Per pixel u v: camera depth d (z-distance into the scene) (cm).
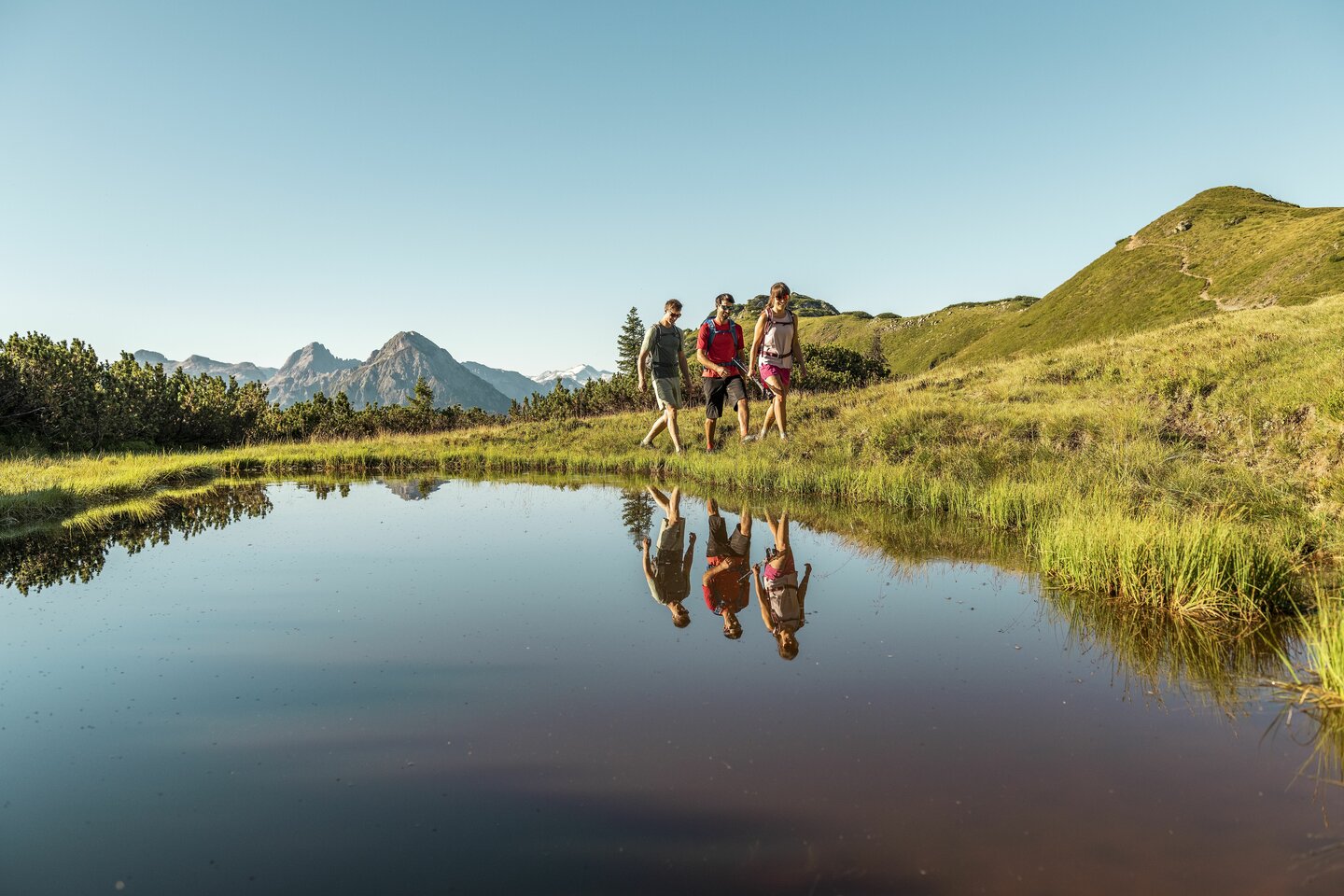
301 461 1559
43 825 188
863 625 358
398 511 805
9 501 826
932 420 990
